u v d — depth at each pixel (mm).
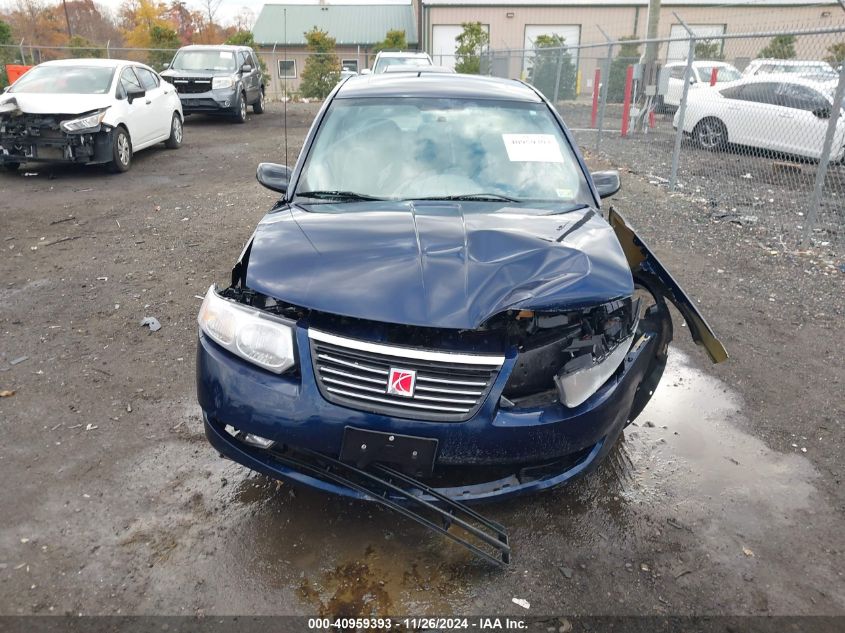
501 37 35656
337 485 2555
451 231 2953
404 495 2518
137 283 5582
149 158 11758
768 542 2910
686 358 4648
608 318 2941
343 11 41312
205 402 2668
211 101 16203
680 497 3184
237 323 2615
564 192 3674
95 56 28016
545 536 2877
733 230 7965
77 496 2992
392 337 2553
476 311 2482
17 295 5250
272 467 2613
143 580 2545
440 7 35406
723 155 13359
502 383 2459
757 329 5121
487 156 3762
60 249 6453
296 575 2598
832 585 2686
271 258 2758
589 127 17375
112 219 7605
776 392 4207
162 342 4531
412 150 3750
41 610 2393
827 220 8602
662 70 15070
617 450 3541
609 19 35031
